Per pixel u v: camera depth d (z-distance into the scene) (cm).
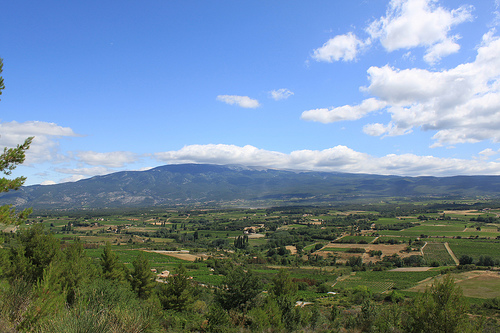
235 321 2475
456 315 1558
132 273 3912
